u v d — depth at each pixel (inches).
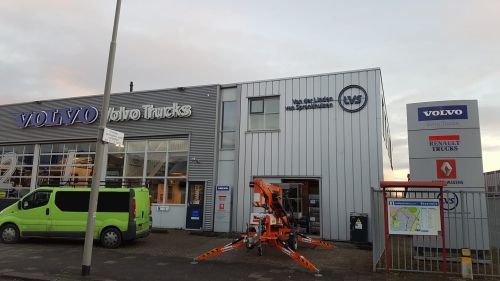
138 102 696.4
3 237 460.1
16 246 442.9
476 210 377.1
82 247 443.8
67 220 450.9
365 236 489.4
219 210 586.6
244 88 622.2
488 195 375.6
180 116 656.4
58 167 755.4
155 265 353.7
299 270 336.8
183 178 642.8
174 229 617.6
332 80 565.3
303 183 564.1
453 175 386.0
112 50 335.3
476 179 379.2
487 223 348.2
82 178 729.6
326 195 539.8
